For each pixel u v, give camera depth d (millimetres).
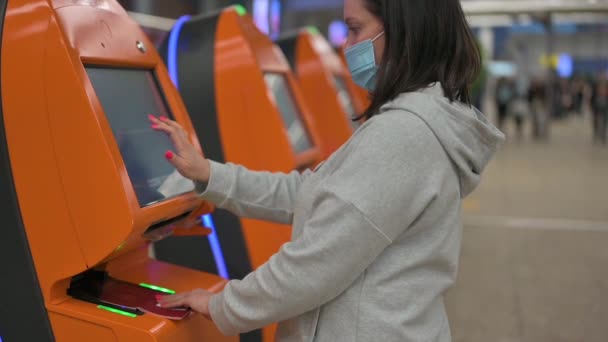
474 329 2828
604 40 22328
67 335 1150
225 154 2184
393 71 1024
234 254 2113
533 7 11508
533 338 2742
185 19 2367
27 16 1108
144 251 1467
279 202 1295
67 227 1116
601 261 3875
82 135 1084
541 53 22578
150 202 1198
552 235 4480
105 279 1299
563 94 18094
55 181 1110
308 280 950
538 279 3525
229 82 2188
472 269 3691
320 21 8445
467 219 4953
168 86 1423
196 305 1125
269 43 2590
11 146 1125
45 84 1095
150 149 1304
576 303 3164
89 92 1087
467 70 1054
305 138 2688
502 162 8289
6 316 1193
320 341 1024
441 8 1020
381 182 927
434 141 958
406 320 986
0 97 1120
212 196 1239
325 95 3646
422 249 1001
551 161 8453
